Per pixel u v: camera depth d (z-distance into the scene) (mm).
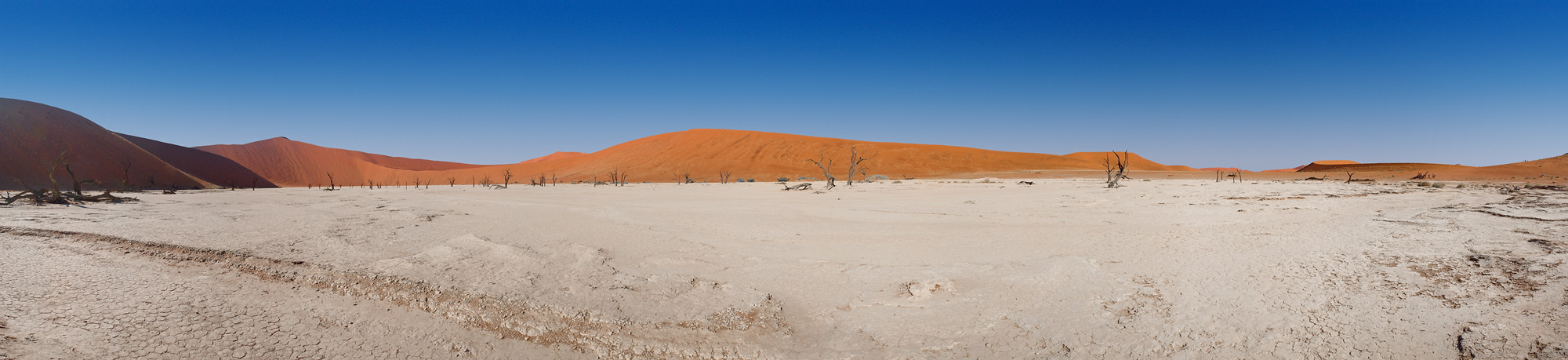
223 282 7703
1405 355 4562
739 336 5781
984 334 5590
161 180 78062
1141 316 5855
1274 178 62312
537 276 7961
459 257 9211
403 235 12000
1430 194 22719
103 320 5969
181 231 12078
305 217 16016
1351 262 7723
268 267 8477
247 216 16516
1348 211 15023
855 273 8273
